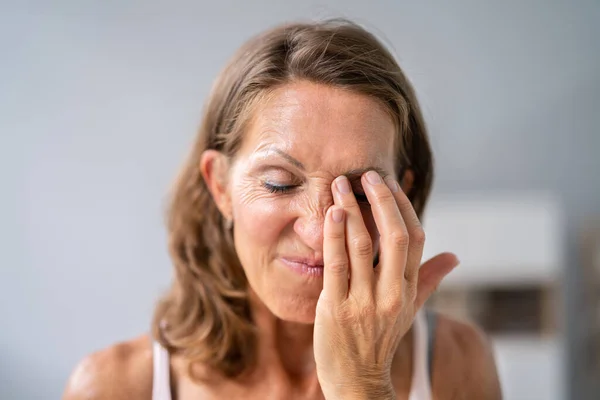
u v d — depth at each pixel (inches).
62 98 88.0
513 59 89.3
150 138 88.7
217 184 30.2
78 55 88.1
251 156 26.1
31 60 87.7
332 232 23.9
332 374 25.5
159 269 88.5
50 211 87.9
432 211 72.9
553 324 71.7
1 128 87.6
